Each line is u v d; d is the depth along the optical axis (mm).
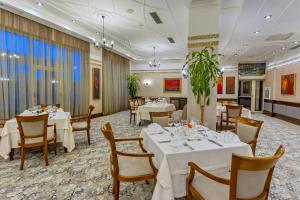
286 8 3838
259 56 9438
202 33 4133
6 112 4527
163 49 9227
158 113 3391
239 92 11469
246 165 1295
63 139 3725
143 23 5625
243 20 4527
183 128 2523
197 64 3707
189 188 1763
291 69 8023
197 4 4137
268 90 10312
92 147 4125
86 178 2734
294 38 6109
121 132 5570
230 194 1388
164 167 1799
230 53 8750
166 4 4316
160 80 11805
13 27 4617
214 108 4066
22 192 2361
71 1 4359
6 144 3287
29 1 4445
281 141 4816
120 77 10367
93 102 7984
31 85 5109
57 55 5922
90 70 7711
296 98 7590
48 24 5348
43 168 3045
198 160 1932
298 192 2430
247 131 2838
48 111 4223
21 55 4844
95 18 5328
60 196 2287
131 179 1940
